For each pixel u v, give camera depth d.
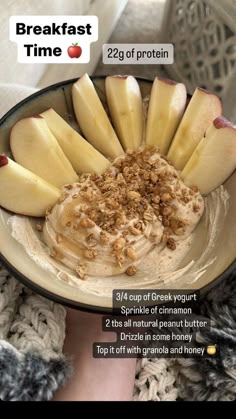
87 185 0.30
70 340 0.29
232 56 0.39
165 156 0.32
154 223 0.29
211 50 0.40
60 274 0.27
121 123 0.32
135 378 0.29
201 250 0.28
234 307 0.30
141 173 0.30
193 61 0.42
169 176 0.30
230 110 0.40
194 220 0.29
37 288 0.25
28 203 0.29
